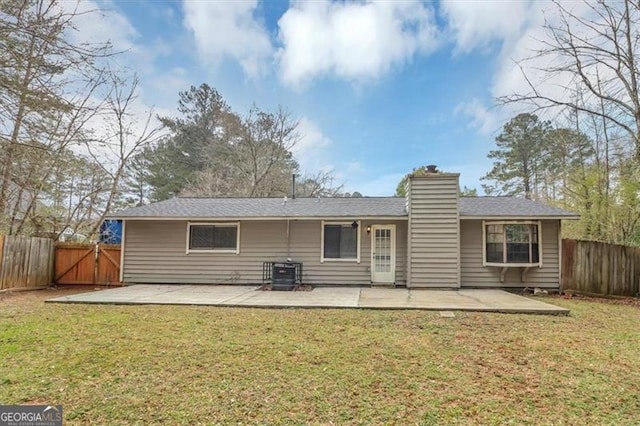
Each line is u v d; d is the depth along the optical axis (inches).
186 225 490.9
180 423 119.8
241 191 990.4
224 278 483.5
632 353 196.4
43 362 174.9
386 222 475.2
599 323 269.7
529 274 445.1
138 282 489.4
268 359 181.2
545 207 465.1
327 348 199.5
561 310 294.8
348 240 477.4
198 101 1198.3
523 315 290.8
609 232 564.1
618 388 150.6
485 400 138.4
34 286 457.7
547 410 131.2
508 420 123.6
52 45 204.7
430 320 268.4
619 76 434.3
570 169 687.7
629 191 512.4
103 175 673.0
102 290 432.1
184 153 1158.3
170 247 490.9
